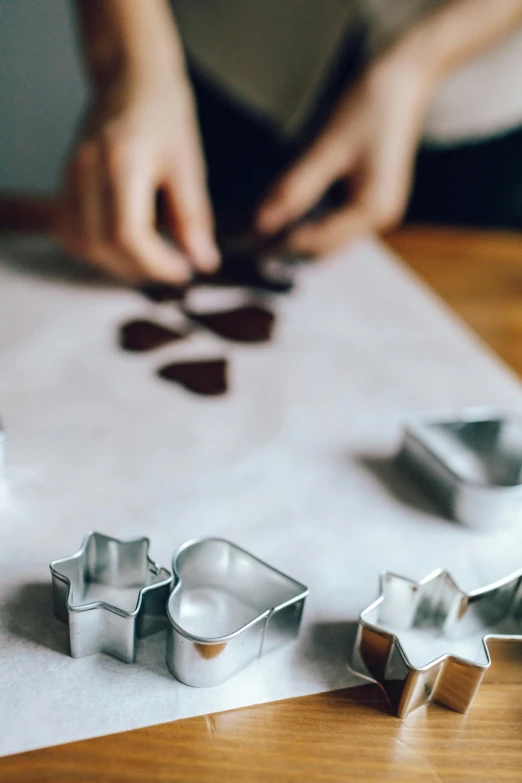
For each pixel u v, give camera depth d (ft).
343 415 1.91
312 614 1.51
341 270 2.46
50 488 1.65
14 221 2.44
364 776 1.35
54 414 1.80
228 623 1.47
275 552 1.59
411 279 2.46
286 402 1.92
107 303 2.15
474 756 1.39
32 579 1.51
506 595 1.52
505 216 3.27
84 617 1.39
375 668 1.43
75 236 2.21
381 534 1.65
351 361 2.08
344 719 1.40
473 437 1.79
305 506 1.68
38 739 1.34
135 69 2.25
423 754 1.38
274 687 1.42
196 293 2.25
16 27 3.09
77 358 1.95
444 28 2.53
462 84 2.87
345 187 2.66
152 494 1.66
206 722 1.38
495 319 2.35
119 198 2.13
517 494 1.65
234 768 1.34
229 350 2.05
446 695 1.43
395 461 1.80
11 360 1.92
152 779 1.31
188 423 1.83
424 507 1.71
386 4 2.65
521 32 2.73
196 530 1.61
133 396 1.87
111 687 1.40
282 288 2.32
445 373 2.08
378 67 2.46
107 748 1.34
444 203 3.23
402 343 2.17
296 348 2.10
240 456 1.77
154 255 2.20
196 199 2.32
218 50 2.74
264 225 2.44
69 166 2.21
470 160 3.10
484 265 2.64
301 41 2.69
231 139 2.95
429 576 1.48
